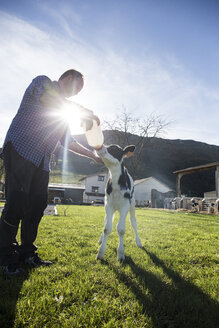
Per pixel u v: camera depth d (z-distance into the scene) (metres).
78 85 3.04
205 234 5.75
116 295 2.19
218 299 2.19
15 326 1.62
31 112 2.68
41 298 1.98
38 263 2.93
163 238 5.08
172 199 22.09
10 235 2.63
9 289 2.15
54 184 50.19
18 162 2.58
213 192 44.25
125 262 3.18
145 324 1.73
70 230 5.56
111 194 3.50
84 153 3.56
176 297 2.19
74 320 1.71
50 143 2.90
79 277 2.50
